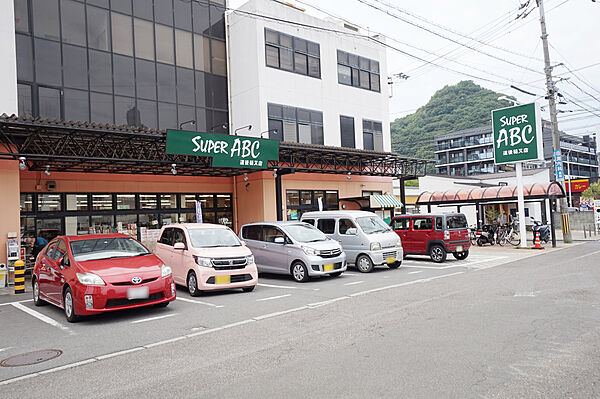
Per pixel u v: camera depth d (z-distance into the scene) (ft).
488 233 74.43
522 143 65.46
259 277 44.11
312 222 49.52
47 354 19.54
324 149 59.36
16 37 48.88
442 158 276.82
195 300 31.81
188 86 63.87
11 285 43.42
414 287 33.35
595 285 30.89
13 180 44.50
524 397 12.87
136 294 25.50
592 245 67.87
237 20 68.49
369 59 83.20
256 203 65.21
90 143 45.44
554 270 40.11
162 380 15.53
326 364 16.38
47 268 30.07
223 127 67.46
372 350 17.81
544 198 69.26
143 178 59.16
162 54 61.36
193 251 34.09
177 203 63.05
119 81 56.70
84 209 54.24
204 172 62.18
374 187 80.94
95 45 54.90
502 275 38.40
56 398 14.35
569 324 20.59
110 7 56.65
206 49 66.80
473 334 19.49
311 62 72.64
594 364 15.31
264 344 19.45
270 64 66.49
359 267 44.52
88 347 20.36
